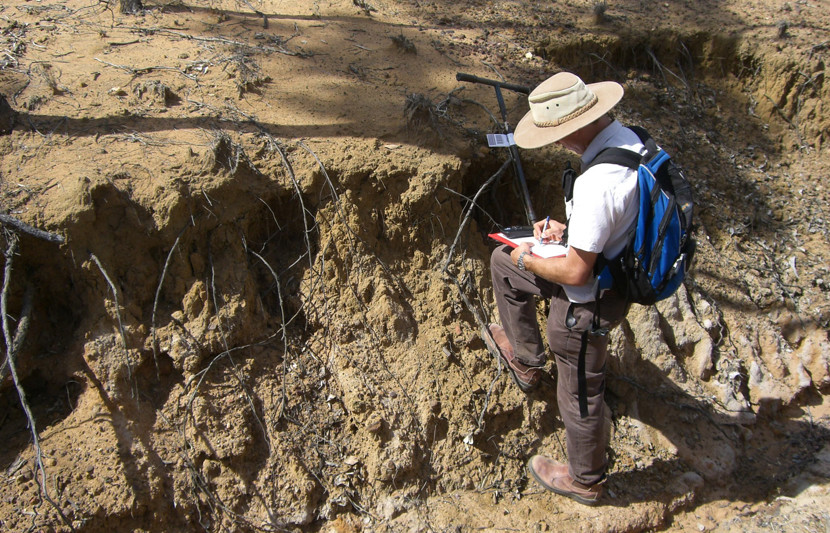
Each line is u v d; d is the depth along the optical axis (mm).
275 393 3408
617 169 2645
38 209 3090
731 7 5883
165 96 3822
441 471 3463
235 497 3197
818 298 4504
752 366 4191
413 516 3330
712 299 4352
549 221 3275
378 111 4016
